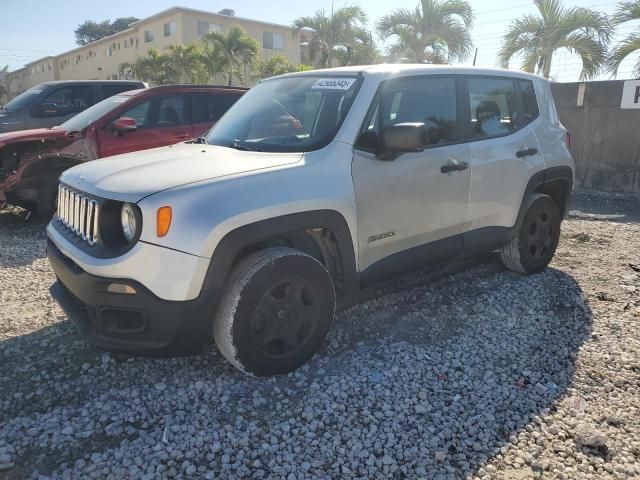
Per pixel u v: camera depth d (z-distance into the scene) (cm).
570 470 262
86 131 740
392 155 376
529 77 528
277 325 330
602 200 1019
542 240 532
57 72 5541
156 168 336
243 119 430
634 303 466
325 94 398
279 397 318
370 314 434
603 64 1432
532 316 437
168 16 3756
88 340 313
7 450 270
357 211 361
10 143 689
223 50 2833
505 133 482
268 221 316
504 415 305
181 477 254
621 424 298
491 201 461
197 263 293
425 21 1877
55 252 358
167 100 802
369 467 262
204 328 307
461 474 259
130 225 301
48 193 726
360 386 329
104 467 259
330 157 355
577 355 372
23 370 346
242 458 267
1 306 455
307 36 2822
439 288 493
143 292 293
